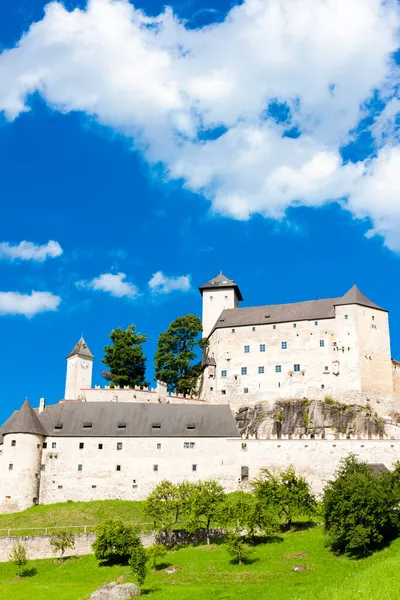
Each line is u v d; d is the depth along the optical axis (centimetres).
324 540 8350
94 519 9944
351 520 7788
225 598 6669
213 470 11156
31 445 11056
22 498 10738
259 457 11144
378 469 10431
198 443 11338
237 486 11006
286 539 8625
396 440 10869
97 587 7500
